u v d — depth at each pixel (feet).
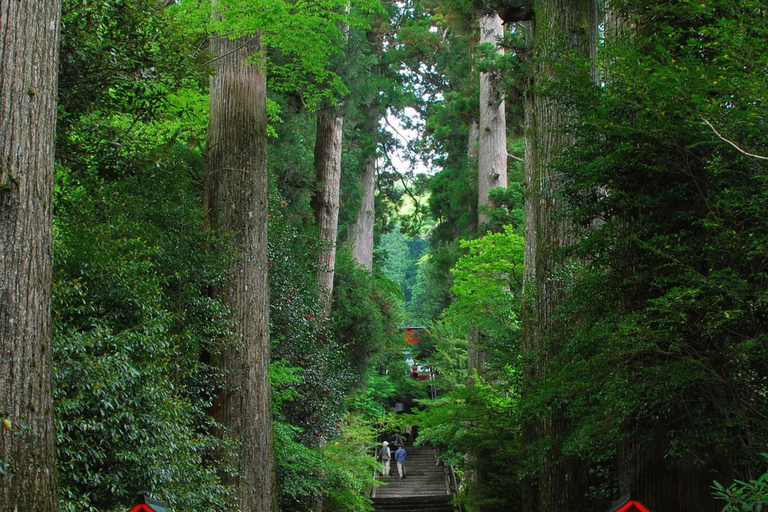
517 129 64.18
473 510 43.01
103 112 23.49
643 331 16.81
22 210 13.46
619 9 22.62
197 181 30.19
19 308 13.19
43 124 14.08
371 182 81.20
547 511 25.88
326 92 32.35
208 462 26.71
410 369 93.15
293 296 37.78
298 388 38.32
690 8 17.72
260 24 25.50
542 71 27.68
